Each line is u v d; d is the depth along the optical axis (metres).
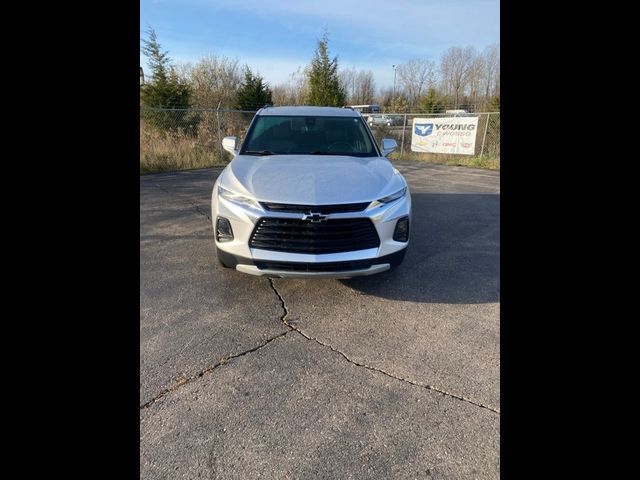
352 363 2.34
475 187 8.99
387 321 2.84
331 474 1.58
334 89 19.59
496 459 1.64
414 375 2.22
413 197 7.77
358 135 4.19
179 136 12.69
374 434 1.79
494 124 13.71
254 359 2.36
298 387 2.11
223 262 3.06
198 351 2.42
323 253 2.77
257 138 4.09
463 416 1.90
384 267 2.97
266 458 1.65
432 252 4.41
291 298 3.18
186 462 1.62
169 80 17.59
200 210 6.33
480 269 3.88
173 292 3.26
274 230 2.78
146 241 4.68
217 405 1.96
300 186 2.87
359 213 2.81
